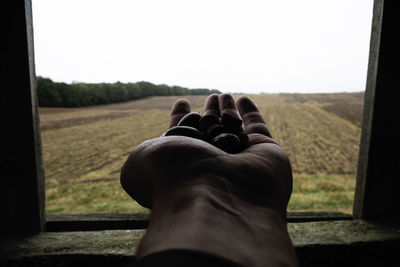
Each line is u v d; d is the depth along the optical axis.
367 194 1.29
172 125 1.18
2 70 1.07
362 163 1.34
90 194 13.11
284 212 0.44
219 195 0.34
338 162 20.25
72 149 22.12
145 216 1.34
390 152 1.29
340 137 26.72
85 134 26.23
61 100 38.06
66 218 1.31
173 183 0.37
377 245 1.04
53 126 28.88
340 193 14.04
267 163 0.50
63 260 0.94
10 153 1.11
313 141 25.30
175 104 1.35
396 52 1.23
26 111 1.11
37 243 1.04
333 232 1.12
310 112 36.16
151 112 34.09
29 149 1.13
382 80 1.25
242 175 0.42
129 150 21.67
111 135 25.81
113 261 0.94
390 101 1.26
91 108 37.94
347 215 1.42
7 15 1.05
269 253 0.28
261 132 1.01
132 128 27.89
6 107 1.09
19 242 1.05
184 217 0.27
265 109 37.12
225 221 0.29
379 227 1.18
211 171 0.39
